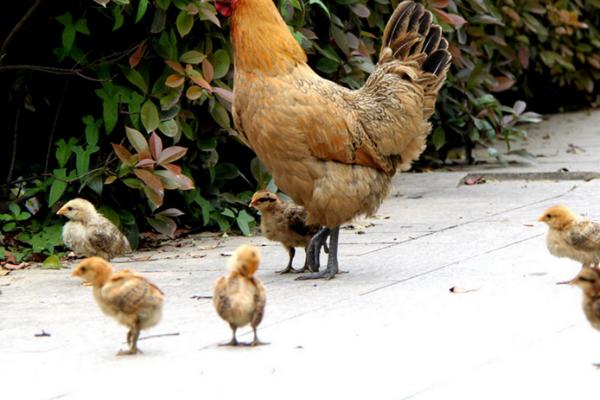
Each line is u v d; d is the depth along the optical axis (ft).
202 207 43.57
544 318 29.84
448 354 27.07
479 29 59.31
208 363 27.04
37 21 43.70
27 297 34.68
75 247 37.40
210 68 41.11
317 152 34.68
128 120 42.34
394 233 42.55
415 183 53.52
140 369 26.78
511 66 68.03
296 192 35.50
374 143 35.65
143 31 42.65
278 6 43.80
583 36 75.41
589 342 27.61
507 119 57.98
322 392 24.73
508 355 26.84
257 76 34.60
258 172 44.50
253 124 34.86
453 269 36.01
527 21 65.31
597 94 82.07
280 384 25.32
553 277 34.32
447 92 56.80
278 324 30.30
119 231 38.42
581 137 67.00
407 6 38.11
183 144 44.04
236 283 27.78
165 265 38.91
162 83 41.88
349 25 49.80
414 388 24.81
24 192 43.86
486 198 49.03
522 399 24.02
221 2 34.83
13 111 44.93
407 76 36.73
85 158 41.32
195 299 33.58
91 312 32.55
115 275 27.91
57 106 44.68
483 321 29.76
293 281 35.65
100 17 42.88
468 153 58.29
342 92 35.83
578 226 34.32
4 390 25.63
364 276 35.78
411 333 28.91
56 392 25.38
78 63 42.11
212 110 41.83
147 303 27.61
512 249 38.52
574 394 24.21
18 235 41.73
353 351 27.58
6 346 29.19
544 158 59.41
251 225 45.21
